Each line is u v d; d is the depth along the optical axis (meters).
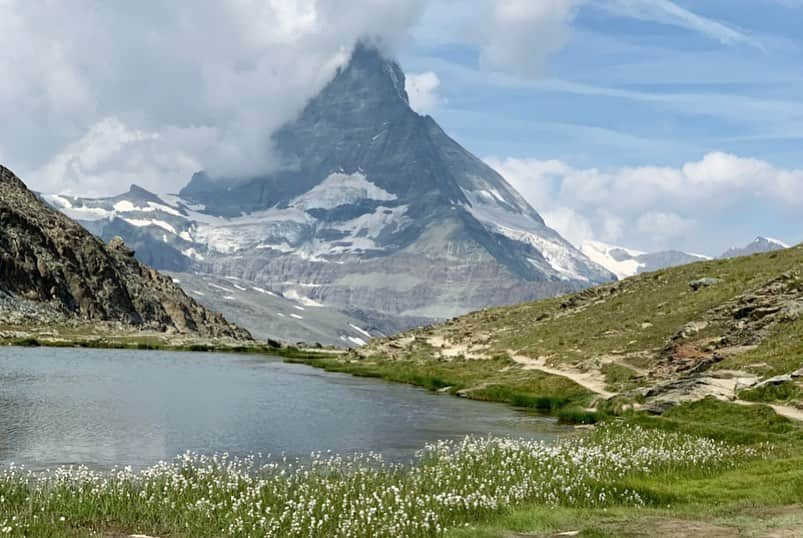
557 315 153.25
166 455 50.97
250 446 56.12
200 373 123.75
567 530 27.84
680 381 72.31
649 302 131.00
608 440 50.22
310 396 94.12
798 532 25.50
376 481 38.44
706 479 39.06
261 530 28.64
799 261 118.38
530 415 78.31
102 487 34.28
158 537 28.23
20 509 30.58
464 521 30.81
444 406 85.94
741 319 91.25
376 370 136.62
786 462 41.22
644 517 29.48
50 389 87.12
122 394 86.19
